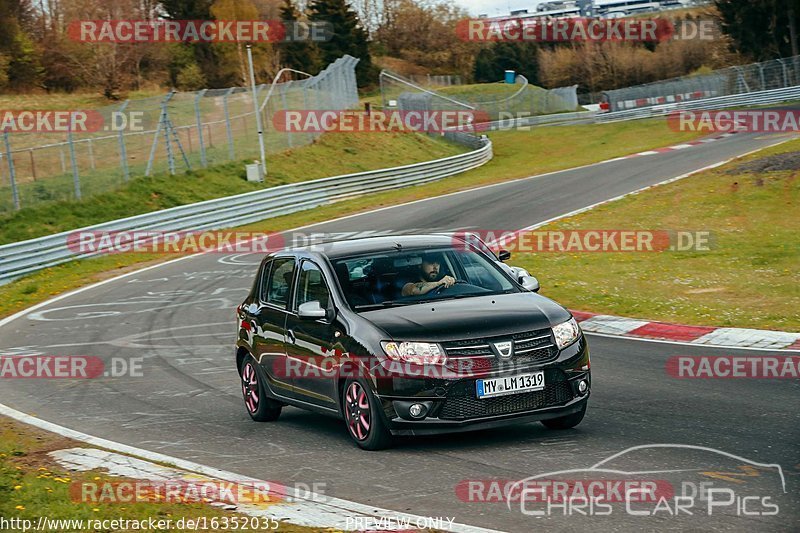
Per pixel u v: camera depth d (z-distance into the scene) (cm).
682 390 2881
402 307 2425
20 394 3716
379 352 2262
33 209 9544
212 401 3325
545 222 8044
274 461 2362
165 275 7206
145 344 4666
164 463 2409
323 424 2827
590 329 4169
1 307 6438
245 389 3020
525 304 2414
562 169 12606
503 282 2583
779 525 1612
